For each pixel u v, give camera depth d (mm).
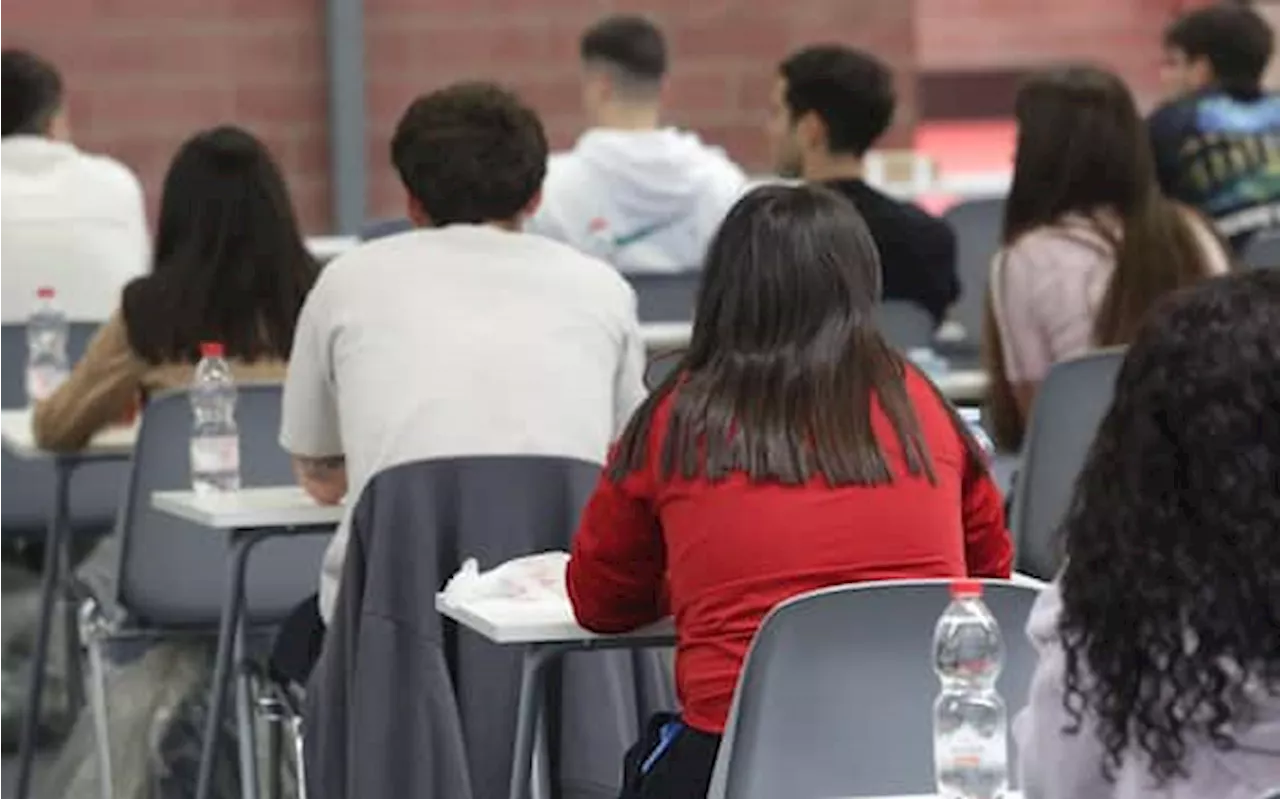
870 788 6891
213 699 10188
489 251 9547
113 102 19172
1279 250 14141
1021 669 6863
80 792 11680
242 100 19422
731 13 20047
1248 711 5332
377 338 9383
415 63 19766
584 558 7621
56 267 14562
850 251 7500
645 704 9023
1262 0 21094
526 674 7973
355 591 8773
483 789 8742
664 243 15820
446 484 8750
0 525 13086
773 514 7309
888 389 7461
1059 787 5551
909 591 6832
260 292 11047
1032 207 11938
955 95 27469
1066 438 10539
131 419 11562
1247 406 5277
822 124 14250
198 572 11125
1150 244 11711
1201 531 5328
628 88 16031
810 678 6844
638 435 7512
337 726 8828
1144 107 27109
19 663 13172
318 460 9719
